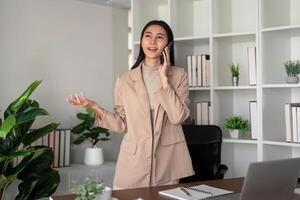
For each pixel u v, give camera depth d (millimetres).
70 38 3547
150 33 2072
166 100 1967
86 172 3139
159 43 2057
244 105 3252
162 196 1651
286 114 2814
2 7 3084
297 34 2980
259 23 2828
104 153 3795
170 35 2121
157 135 2027
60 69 3473
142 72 2123
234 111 3311
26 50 3240
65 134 3299
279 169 1418
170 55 2146
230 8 3270
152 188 1798
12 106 2592
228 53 3230
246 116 3236
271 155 2924
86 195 1405
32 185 2652
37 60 3311
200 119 3242
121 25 4000
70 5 3545
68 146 3316
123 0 3633
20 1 3195
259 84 2852
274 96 2965
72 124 3561
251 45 3182
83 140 3355
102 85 3820
